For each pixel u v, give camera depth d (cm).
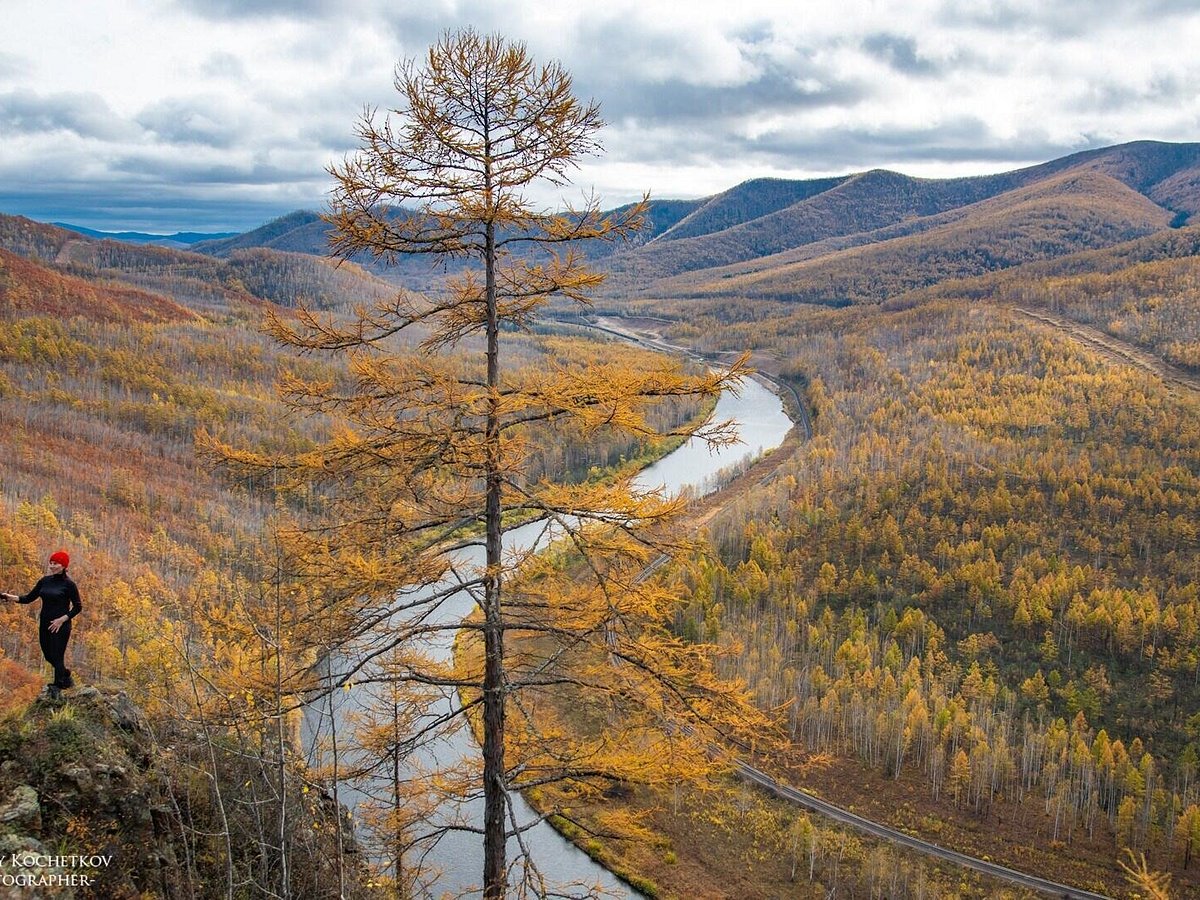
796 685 7981
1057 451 14388
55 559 1523
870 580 10244
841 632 9394
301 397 1508
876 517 12006
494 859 1534
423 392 1505
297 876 1493
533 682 1557
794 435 17675
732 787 6159
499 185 1473
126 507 10381
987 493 12388
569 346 19025
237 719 1324
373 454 1439
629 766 1577
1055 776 6588
